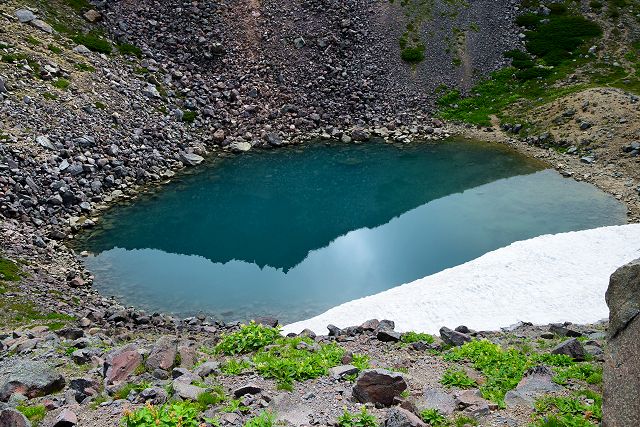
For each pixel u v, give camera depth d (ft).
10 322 96.43
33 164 160.76
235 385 58.39
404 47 263.70
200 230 168.66
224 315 127.65
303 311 130.93
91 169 173.78
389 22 270.05
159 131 203.92
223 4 255.50
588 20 279.28
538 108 236.84
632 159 197.16
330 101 241.76
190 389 55.06
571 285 125.90
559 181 196.13
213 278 143.54
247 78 239.09
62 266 137.59
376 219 179.42
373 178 204.64
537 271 132.26
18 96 176.96
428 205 186.19
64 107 184.03
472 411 50.70
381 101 246.47
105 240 155.63
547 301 120.16
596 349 74.64
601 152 205.05
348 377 59.47
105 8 235.81
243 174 202.28
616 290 41.06
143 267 144.87
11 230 140.67
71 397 57.47
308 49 252.83
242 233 169.37
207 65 237.86
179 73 228.63
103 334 90.94
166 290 136.05
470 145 226.38
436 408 51.75
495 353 72.02
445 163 213.66
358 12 268.62
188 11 247.50
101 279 137.69
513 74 259.60
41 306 107.24
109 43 224.53
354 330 93.61
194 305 130.72
